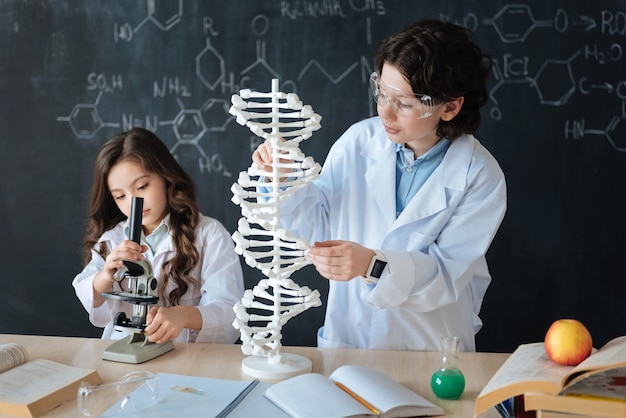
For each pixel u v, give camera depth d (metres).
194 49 2.78
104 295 1.69
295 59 2.74
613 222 2.70
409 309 1.75
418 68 1.59
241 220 1.55
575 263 2.72
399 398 1.37
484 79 1.75
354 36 2.72
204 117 2.79
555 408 1.21
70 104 2.83
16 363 1.55
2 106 2.86
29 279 2.89
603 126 2.68
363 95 2.72
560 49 2.67
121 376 1.56
